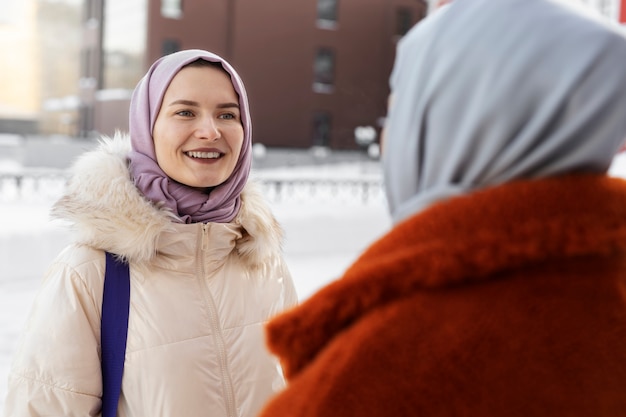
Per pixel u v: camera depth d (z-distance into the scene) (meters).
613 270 0.62
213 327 1.49
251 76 23.88
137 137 1.58
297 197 14.47
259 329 1.57
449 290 0.60
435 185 0.65
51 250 6.96
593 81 0.58
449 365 0.57
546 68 0.59
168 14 22.66
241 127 1.60
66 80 37.28
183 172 1.52
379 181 16.00
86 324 1.38
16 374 1.36
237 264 1.61
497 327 0.57
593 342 0.58
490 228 0.58
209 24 23.25
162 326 1.42
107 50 24.84
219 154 1.56
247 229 1.61
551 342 0.57
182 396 1.40
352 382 0.58
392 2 26.17
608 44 0.58
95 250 1.43
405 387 0.57
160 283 1.46
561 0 0.65
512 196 0.59
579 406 0.57
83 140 23.05
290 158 23.72
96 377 1.38
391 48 26.39
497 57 0.60
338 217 9.93
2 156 25.12
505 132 0.60
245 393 1.49
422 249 0.59
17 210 9.65
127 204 1.42
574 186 0.59
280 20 24.23
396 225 0.66
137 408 1.41
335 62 25.55
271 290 1.66
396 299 0.61
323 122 25.66
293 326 0.64
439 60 0.64
